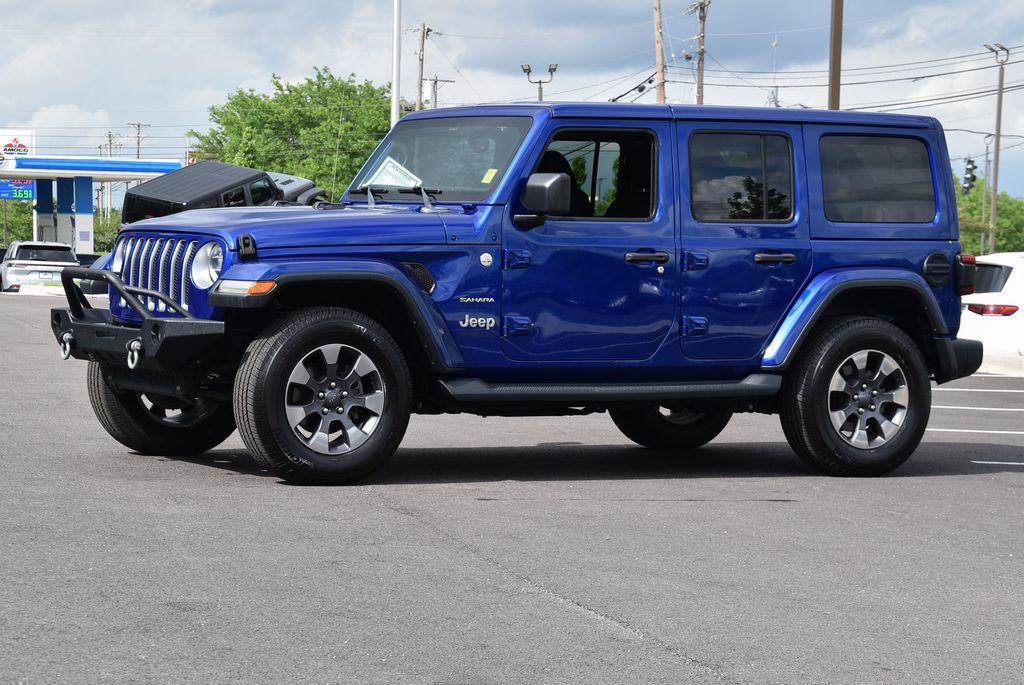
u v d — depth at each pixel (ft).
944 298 29.37
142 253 25.82
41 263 127.24
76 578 16.83
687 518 22.48
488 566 18.29
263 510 21.66
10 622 14.85
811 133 28.37
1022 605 17.20
